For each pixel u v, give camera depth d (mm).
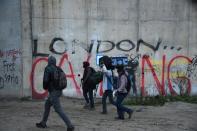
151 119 14078
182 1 19703
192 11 19844
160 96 18828
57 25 18047
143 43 19234
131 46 19062
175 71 19750
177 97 19109
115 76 14547
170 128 12641
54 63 11453
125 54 18984
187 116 14953
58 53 18094
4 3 17859
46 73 11336
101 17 18625
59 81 11352
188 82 19891
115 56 18859
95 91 18422
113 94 15125
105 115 14672
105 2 18641
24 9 17578
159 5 19391
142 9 19172
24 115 14125
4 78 17922
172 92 19719
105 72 14508
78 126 12492
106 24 18688
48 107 11812
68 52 18219
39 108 15852
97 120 13617
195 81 19969
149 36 19312
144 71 19281
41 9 17812
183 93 19828
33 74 17766
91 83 15617
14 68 17750
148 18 19266
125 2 18906
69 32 18219
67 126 11391
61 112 11375
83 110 15734
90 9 18469
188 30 19844
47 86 11422
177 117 14664
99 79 15539
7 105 16516
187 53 19891
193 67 19953
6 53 17875
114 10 18781
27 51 17672
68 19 18188
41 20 17828
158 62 19484
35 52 17781
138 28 19141
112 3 18734
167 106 17281
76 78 18312
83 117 14125
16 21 17641
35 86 17797
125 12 18922
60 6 18062
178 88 19797
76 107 16438
